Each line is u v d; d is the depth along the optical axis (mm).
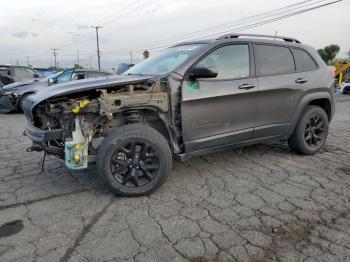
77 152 3322
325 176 4137
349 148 5461
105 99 3279
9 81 12875
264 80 4285
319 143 5125
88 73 10625
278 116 4516
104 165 3348
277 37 4719
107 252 2539
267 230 2838
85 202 3430
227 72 4020
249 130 4250
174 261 2422
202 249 2566
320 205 3309
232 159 4848
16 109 10078
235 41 4168
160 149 3498
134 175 3449
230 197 3527
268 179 4051
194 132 3789
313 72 4902
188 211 3207
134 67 4785
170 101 3623
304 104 4750
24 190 3760
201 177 4129
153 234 2791
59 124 3621
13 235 2791
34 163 4766
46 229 2887
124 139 3361
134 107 3434
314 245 2604
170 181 4004
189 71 3730
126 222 3000
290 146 5059
